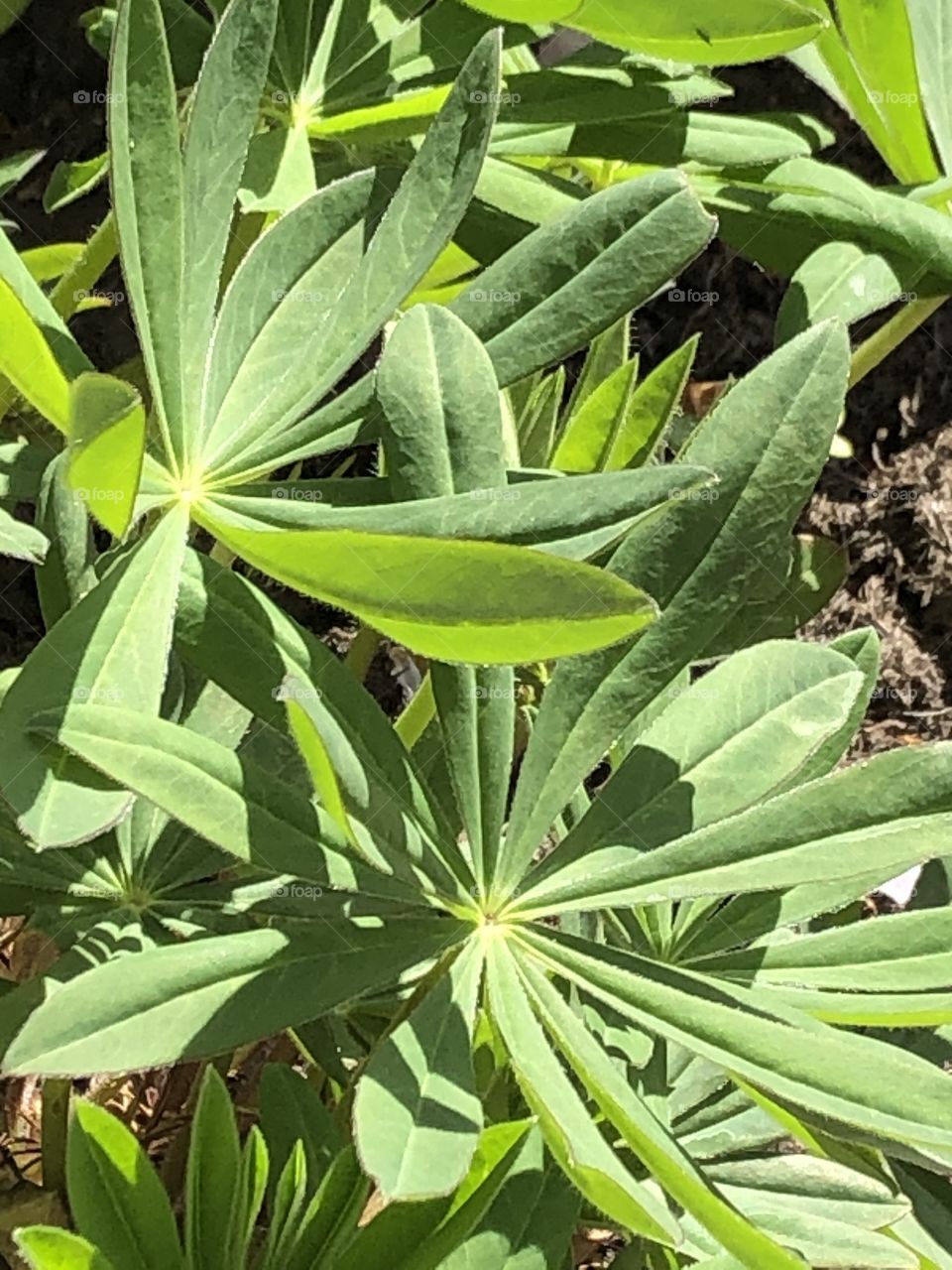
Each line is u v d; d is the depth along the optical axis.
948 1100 0.19
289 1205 0.23
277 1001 0.20
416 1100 0.19
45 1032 0.18
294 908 0.23
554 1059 0.21
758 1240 0.17
